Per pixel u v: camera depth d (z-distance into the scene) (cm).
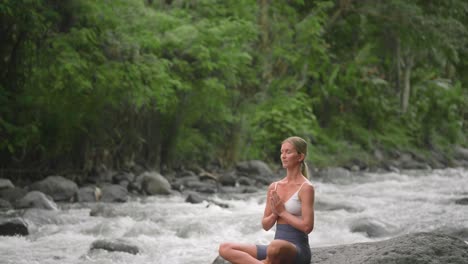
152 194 1638
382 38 3095
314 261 712
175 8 2080
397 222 1216
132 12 1812
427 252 670
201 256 934
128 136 1917
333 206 1356
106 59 1702
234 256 643
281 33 2642
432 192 1772
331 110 2966
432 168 3008
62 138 1731
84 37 1625
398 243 701
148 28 1872
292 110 2519
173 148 2042
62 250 965
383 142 3062
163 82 1786
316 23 2659
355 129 2970
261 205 1461
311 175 2336
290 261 617
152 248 975
